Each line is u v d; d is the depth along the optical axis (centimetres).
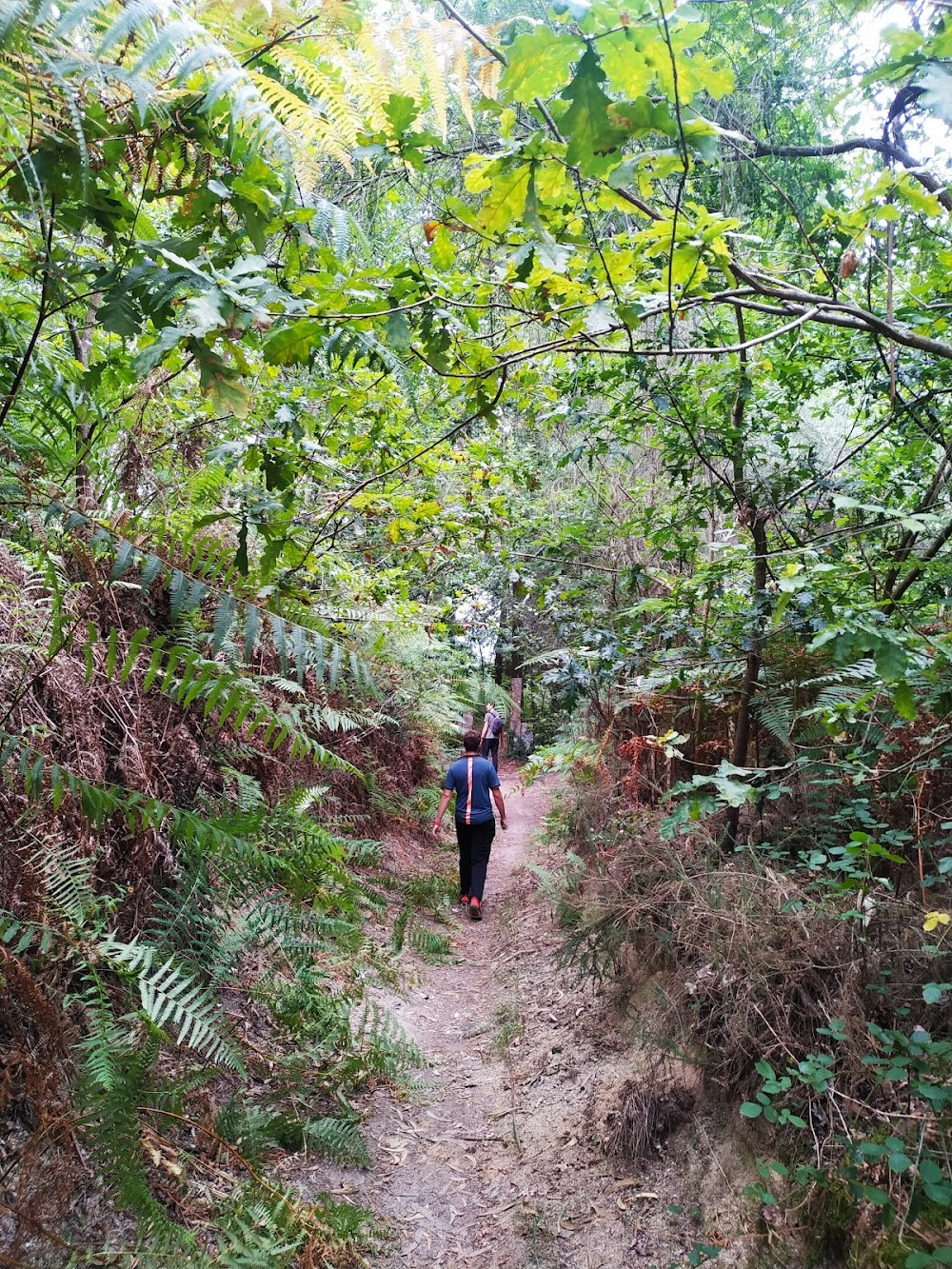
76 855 213
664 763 430
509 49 120
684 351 180
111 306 135
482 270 249
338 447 355
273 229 154
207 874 261
